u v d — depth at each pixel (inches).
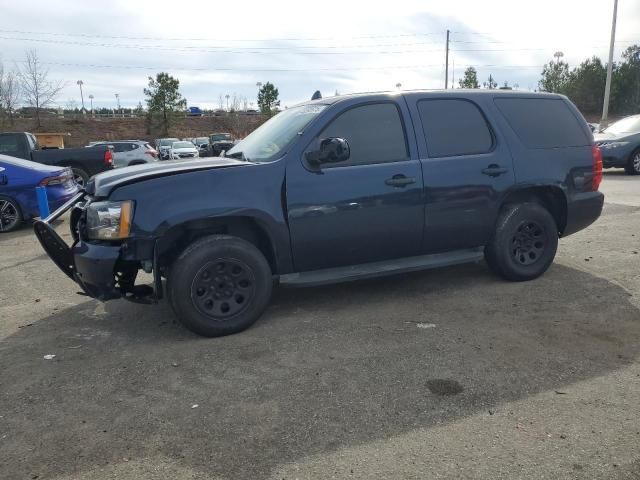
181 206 155.5
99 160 554.6
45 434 113.9
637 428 110.3
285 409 121.1
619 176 570.9
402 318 174.7
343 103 177.8
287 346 155.3
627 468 98.0
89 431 114.6
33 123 2218.3
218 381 135.3
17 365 147.7
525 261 207.6
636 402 120.3
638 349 147.6
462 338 157.3
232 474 99.7
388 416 117.3
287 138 175.8
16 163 363.6
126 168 178.4
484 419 115.3
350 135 177.0
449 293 197.9
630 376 132.4
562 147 209.0
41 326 177.9
